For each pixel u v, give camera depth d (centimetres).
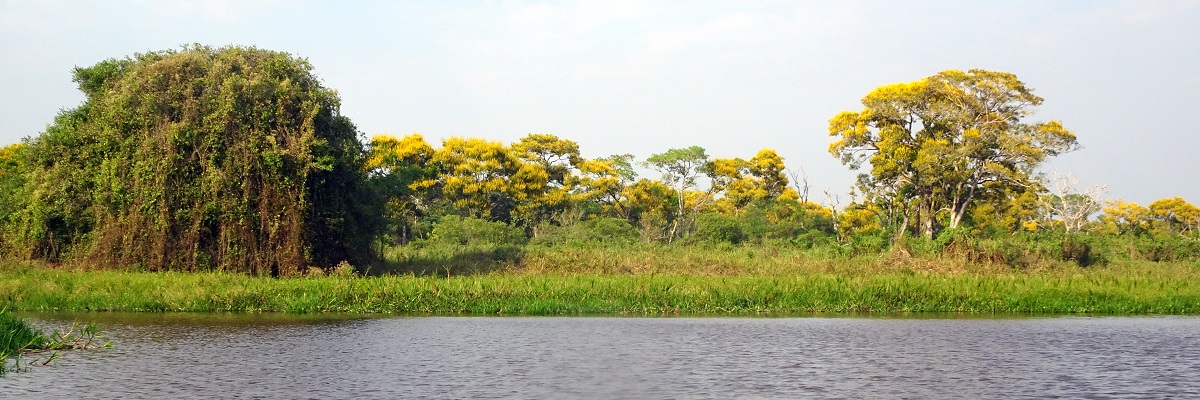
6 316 1941
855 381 1631
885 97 6031
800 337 2178
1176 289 2981
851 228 7181
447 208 7150
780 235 6556
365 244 3875
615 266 3900
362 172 4012
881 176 6206
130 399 1459
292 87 3566
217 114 3425
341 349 1966
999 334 2238
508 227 6138
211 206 3397
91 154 3609
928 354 1925
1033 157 5738
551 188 8000
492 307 2722
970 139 5812
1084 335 2220
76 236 3688
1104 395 1522
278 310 2716
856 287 2859
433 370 1722
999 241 4200
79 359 1825
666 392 1532
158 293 2723
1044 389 1566
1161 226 9862
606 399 1478
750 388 1570
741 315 2691
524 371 1711
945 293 2825
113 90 3638
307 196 3544
